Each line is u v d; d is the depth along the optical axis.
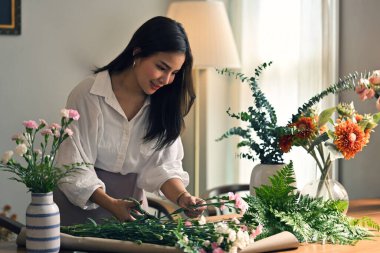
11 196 4.04
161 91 2.62
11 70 4.01
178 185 2.65
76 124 2.54
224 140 4.73
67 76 4.20
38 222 1.86
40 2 4.08
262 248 2.02
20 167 1.87
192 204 2.29
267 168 2.63
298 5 4.28
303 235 2.16
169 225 2.04
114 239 2.01
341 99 4.12
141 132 2.68
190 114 4.70
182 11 4.25
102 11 4.30
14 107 4.03
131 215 2.34
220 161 4.72
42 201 1.87
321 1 4.10
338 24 4.14
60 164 2.49
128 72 2.60
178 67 2.46
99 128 2.59
